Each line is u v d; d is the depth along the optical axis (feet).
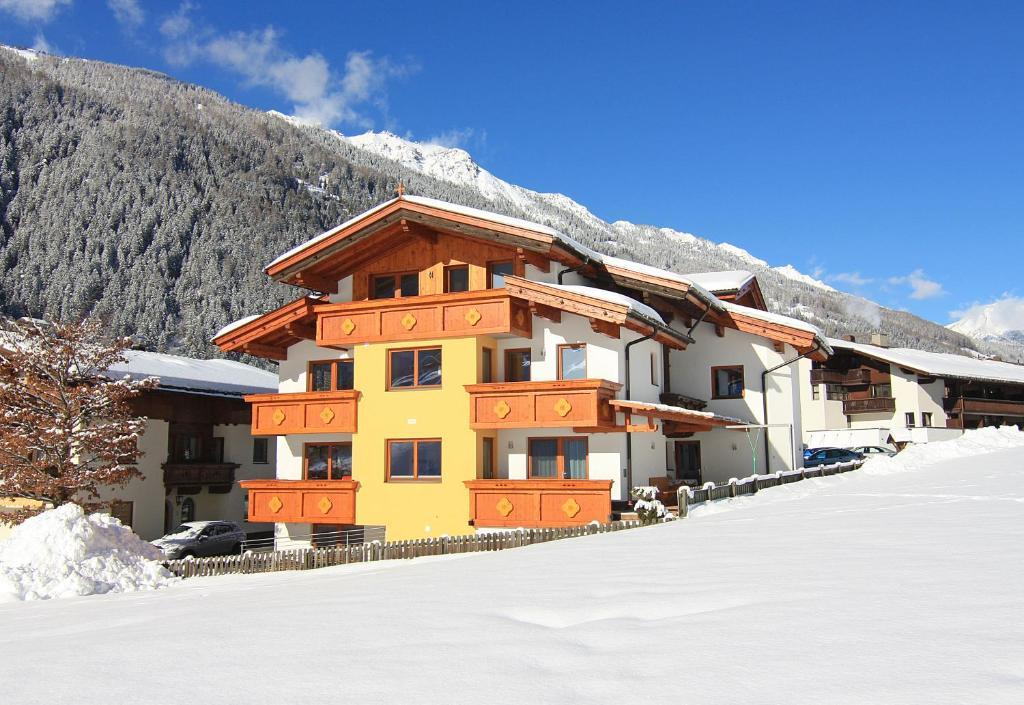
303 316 80.38
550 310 72.84
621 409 69.21
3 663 16.69
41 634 22.29
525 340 74.79
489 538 58.70
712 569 23.75
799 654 13.41
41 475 77.61
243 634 18.04
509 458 73.61
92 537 52.39
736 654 13.66
